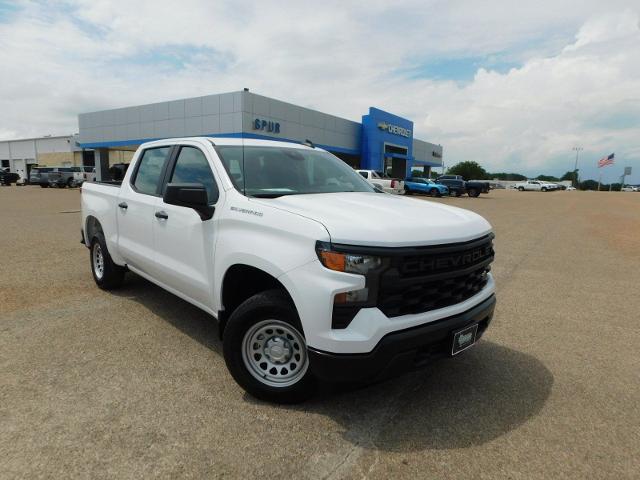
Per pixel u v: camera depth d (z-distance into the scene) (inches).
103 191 208.4
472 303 119.8
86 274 251.3
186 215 143.0
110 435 104.7
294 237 106.3
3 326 170.9
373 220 107.6
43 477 90.6
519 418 117.6
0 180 1752.0
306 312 102.3
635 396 131.0
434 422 114.3
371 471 95.3
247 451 100.5
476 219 131.3
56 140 2365.9
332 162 175.9
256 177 140.4
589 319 199.9
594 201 1346.0
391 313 102.9
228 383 130.6
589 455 103.0
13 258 290.5
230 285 130.0
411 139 1940.2
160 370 137.6
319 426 110.8
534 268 308.5
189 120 1266.0
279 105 1262.3
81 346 154.0
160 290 221.8
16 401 118.0
